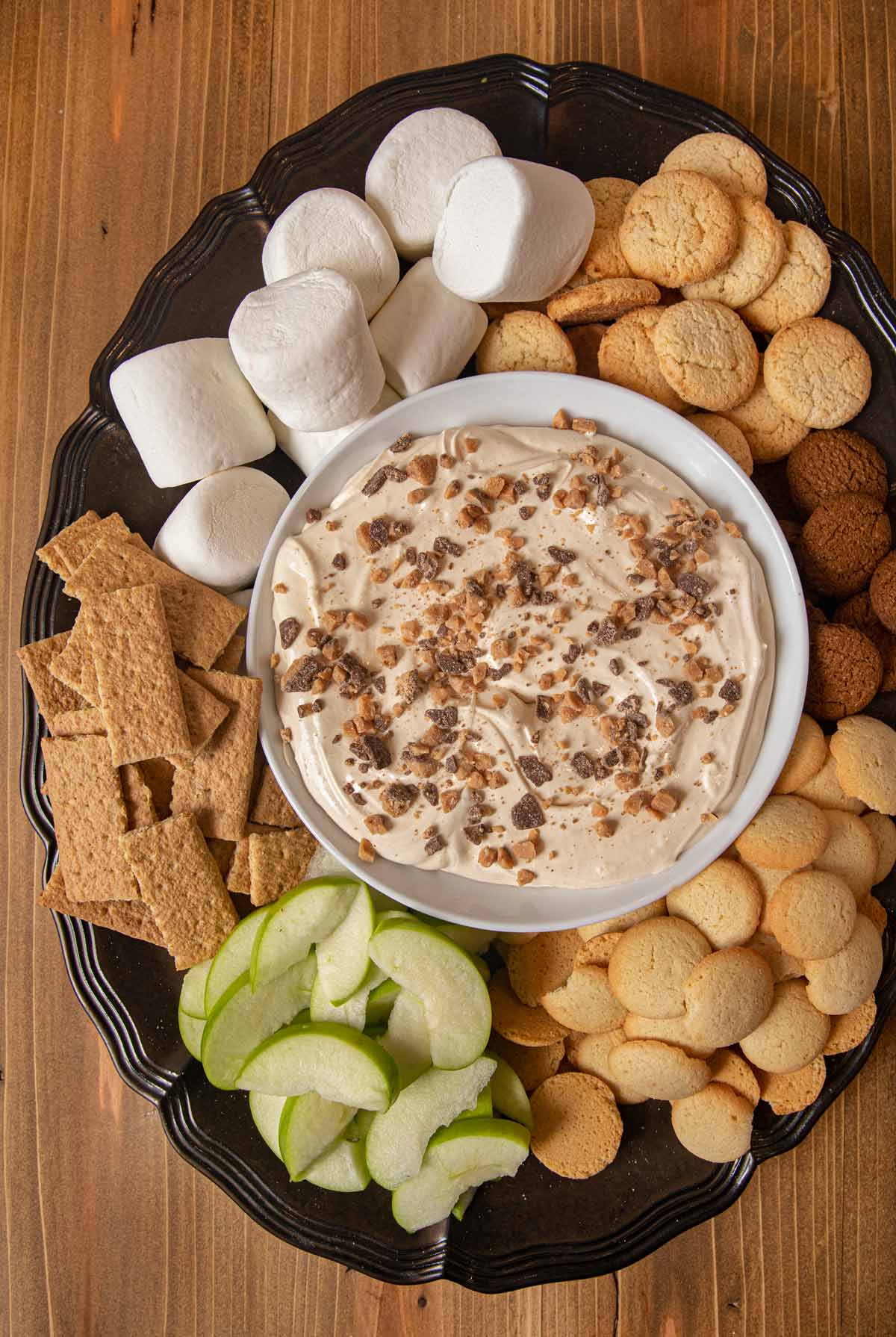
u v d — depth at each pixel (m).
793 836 0.66
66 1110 0.73
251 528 0.66
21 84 0.74
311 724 0.63
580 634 0.63
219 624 0.65
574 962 0.68
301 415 0.64
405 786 0.63
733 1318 0.72
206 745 0.65
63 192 0.74
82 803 0.65
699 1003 0.66
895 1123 0.72
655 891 0.63
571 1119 0.68
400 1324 0.73
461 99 0.69
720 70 0.72
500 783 0.63
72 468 0.69
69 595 0.65
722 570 0.64
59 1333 0.73
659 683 0.63
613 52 0.72
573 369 0.67
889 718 0.68
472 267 0.65
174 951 0.66
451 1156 0.66
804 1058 0.67
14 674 0.73
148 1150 0.73
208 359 0.66
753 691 0.63
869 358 0.67
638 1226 0.69
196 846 0.65
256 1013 0.67
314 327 0.62
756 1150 0.69
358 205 0.65
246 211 0.69
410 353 0.66
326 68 0.73
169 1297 0.73
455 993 0.65
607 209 0.68
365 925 0.66
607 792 0.63
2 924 0.73
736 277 0.67
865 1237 0.72
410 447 0.64
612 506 0.64
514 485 0.64
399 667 0.63
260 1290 0.73
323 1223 0.68
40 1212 0.73
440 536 0.64
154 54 0.74
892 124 0.72
